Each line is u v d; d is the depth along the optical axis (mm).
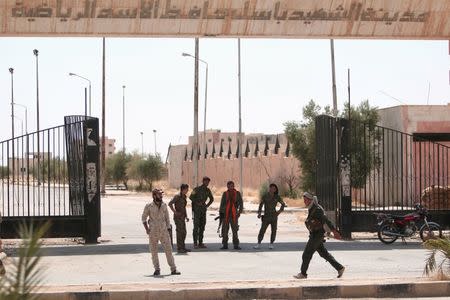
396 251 19531
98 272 15555
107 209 43938
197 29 21031
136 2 20328
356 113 43125
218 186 73875
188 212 39812
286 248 20391
